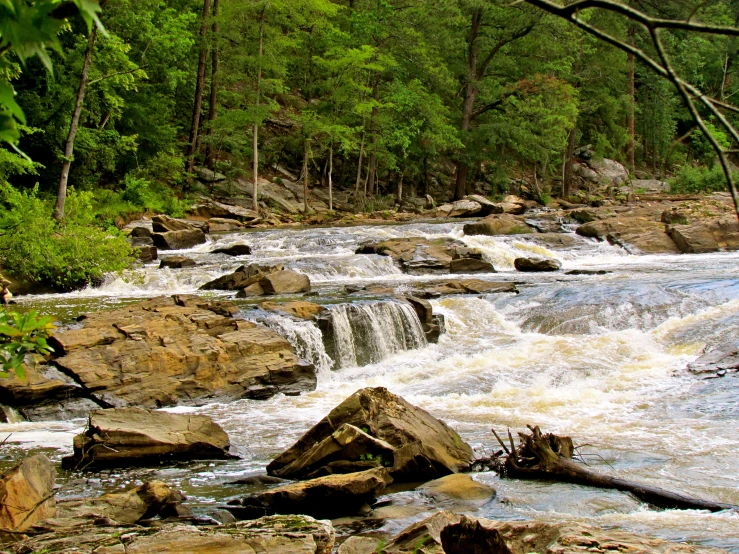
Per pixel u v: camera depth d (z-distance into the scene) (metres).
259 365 12.20
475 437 9.38
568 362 13.12
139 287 20.66
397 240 24.92
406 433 7.91
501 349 14.35
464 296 17.28
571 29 43.16
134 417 8.64
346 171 47.06
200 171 39.47
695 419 9.83
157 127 35.94
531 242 27.30
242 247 25.36
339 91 40.25
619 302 15.67
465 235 28.30
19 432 9.76
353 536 5.71
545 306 16.16
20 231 18.78
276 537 4.37
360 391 8.29
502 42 45.22
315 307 14.54
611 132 55.59
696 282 17.23
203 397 11.55
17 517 5.04
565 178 49.78
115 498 6.01
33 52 1.32
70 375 11.06
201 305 13.63
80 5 1.23
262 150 43.84
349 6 48.56
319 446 7.69
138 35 33.41
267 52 37.16
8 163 21.78
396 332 15.02
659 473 7.47
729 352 12.51
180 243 27.09
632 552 4.26
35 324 2.79
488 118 48.78
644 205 34.41
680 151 60.19
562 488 7.15
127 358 11.48
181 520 6.01
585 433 9.36
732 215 27.73
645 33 39.41
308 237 27.11
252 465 8.26
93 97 29.23
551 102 44.34
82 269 20.06
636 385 11.80
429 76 43.91
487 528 4.52
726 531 5.89
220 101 43.88
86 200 22.61
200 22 38.44
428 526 5.01
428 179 49.28
